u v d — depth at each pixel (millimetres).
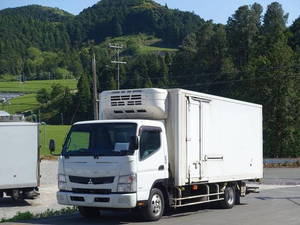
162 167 14000
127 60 116438
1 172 19766
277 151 72312
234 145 17703
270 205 18812
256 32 110625
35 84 163500
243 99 75438
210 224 13367
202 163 15570
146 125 13641
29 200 21266
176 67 107250
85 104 104750
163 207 14109
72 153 13562
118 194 12836
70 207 17469
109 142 13328
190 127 15008
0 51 194125
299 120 72688
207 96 15984
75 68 179000
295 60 75250
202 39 112438
